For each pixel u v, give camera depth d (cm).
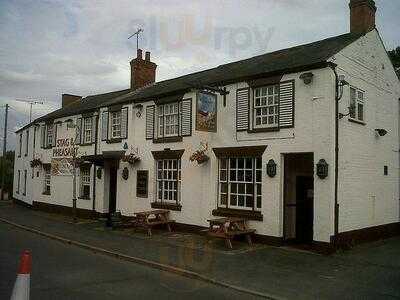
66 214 2298
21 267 444
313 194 1260
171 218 1648
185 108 1628
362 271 983
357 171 1329
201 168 1545
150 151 1778
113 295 781
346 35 1505
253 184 1377
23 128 3039
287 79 1301
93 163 2058
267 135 1339
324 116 1206
